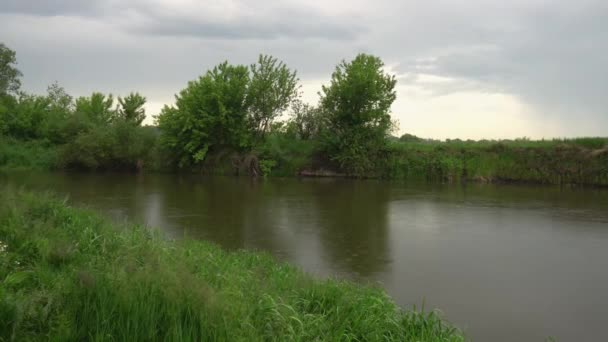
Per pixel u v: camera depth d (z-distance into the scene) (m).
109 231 9.86
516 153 36.78
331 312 6.21
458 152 38.94
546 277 10.79
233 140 43.16
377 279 10.41
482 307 8.82
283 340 5.07
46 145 50.31
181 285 5.25
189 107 43.75
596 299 9.34
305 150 44.25
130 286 5.16
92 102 64.44
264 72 44.28
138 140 45.44
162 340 4.61
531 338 7.49
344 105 41.94
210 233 15.10
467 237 15.26
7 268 6.29
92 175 40.31
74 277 5.61
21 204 10.24
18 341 4.43
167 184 32.69
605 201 24.84
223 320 4.87
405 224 17.53
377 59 43.06
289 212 20.16
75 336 4.55
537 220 18.61
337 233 15.59
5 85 58.78
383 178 40.41
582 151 34.38
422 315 6.41
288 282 7.75
